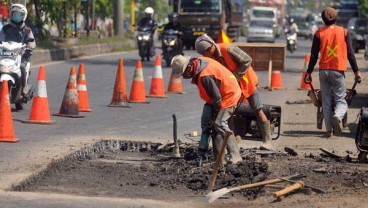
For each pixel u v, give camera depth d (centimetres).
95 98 3944
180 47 6606
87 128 2916
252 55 5031
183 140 2695
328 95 2880
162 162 2339
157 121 3183
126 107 3616
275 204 1800
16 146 2447
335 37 2861
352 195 1855
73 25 9275
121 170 2230
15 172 2031
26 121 2983
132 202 1814
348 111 3597
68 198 1834
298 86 4956
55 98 3856
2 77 3198
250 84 2439
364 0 12156
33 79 4834
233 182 2052
